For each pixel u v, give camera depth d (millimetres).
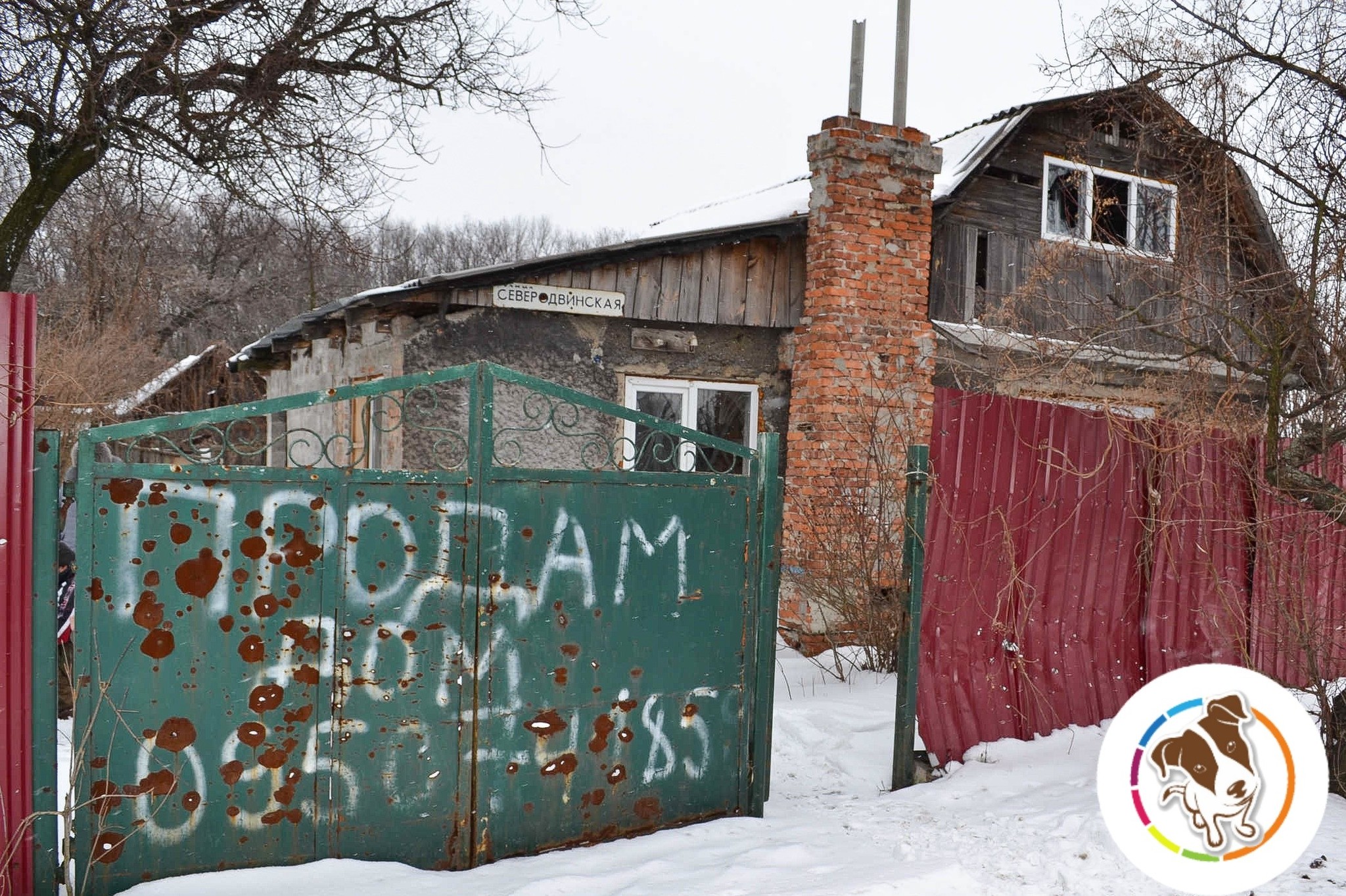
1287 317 4871
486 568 3812
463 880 3604
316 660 3523
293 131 10938
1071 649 5340
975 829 4043
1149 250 6953
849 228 8391
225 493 3381
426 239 44156
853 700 6172
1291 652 5445
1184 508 5551
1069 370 6562
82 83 9680
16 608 3086
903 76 8742
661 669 4250
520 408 8266
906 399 8453
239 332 27391
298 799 3508
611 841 4113
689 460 8922
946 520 4828
